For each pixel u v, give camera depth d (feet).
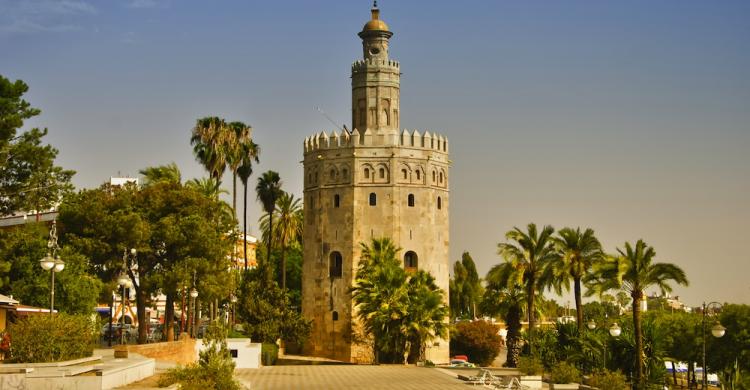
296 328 326.85
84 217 241.14
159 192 252.62
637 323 200.75
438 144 359.25
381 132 354.95
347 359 338.75
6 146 220.23
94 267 264.52
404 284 293.23
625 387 185.78
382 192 347.36
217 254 253.85
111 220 237.25
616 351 213.05
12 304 191.72
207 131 311.68
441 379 221.46
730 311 264.93
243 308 322.55
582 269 241.96
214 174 313.32
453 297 490.08
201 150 313.53
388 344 289.12
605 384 184.34
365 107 358.43
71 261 241.14
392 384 204.74
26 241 238.68
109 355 171.73
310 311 352.08
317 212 355.36
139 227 236.63
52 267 138.51
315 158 357.82
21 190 225.15
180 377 141.28
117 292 316.81
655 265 199.82
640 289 201.57
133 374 144.46
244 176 335.67
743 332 258.37
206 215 260.62
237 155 317.83
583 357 218.38
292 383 204.95
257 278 334.44
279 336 322.96
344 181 350.23
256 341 317.01
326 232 351.46
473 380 208.44
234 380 148.97
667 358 224.33
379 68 358.84
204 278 249.75
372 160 349.00
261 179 378.12
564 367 198.39
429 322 290.76
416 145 352.08
